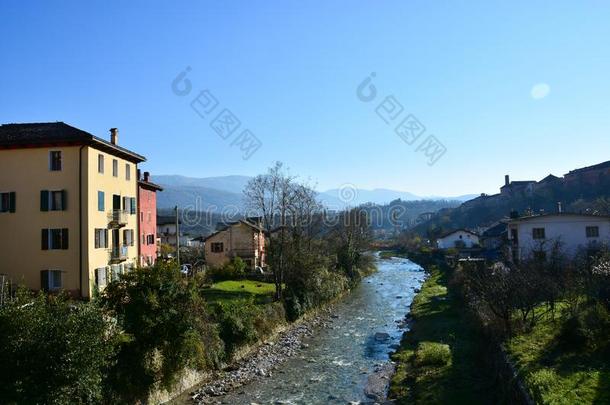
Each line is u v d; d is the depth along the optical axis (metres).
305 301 49.00
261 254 73.44
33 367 17.23
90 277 35.94
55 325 17.88
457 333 36.66
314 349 37.50
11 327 17.33
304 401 26.73
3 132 37.75
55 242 36.03
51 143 36.09
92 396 19.67
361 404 26.09
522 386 19.69
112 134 46.03
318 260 54.97
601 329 23.28
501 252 66.56
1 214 36.28
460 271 59.31
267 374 31.22
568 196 103.38
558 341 24.38
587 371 19.88
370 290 69.19
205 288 51.97
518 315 30.62
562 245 51.31
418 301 54.62
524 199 118.69
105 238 38.91
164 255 72.00
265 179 53.38
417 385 27.03
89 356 18.34
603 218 54.16
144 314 24.58
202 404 26.11
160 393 25.62
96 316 19.64
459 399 23.86
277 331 41.25
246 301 41.25
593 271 34.09
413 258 118.00
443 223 157.00
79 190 36.16
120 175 42.75
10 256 36.09
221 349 31.94
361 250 86.88
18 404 16.69
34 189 36.28
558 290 33.62
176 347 26.27
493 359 26.70
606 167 96.75
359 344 38.94
